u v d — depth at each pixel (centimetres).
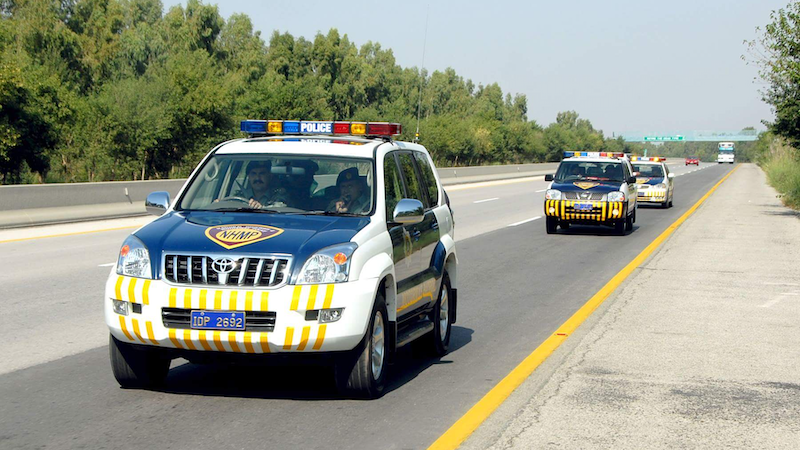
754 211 3444
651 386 773
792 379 805
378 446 591
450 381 798
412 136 9806
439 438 611
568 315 1174
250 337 650
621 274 1586
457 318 1155
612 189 2398
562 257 1880
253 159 823
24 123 4684
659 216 3250
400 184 857
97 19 8494
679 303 1255
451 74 17075
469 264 1750
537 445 596
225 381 778
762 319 1126
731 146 16788
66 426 630
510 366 866
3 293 1278
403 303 789
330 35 11812
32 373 803
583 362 873
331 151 823
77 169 5378
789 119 3091
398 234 788
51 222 2397
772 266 1697
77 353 895
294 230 703
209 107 5912
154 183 2872
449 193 4725
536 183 6272
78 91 7400
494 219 2955
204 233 696
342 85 11662
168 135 5647
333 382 780
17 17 7631
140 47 9044
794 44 2916
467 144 10588
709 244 2131
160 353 687
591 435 621
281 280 659
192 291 656
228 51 10844
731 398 733
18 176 4862
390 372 840
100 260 1662
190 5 10238
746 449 593
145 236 701
